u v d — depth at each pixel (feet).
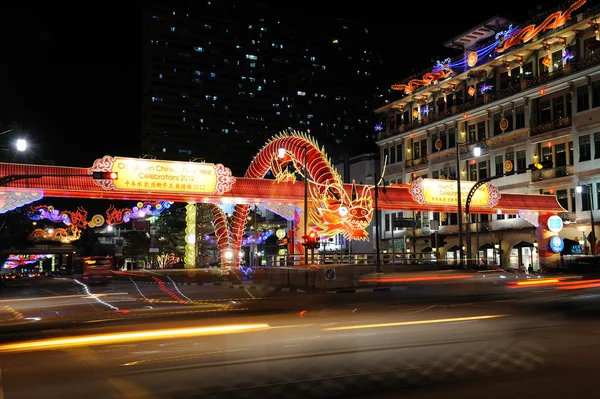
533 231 156.76
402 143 212.02
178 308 70.18
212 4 510.99
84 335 44.68
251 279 129.80
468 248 115.14
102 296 104.06
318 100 542.98
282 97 531.09
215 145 505.25
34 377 28.07
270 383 25.48
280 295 92.63
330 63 551.59
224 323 50.21
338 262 119.34
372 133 560.61
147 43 495.82
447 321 48.01
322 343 36.91
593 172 141.49
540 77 156.15
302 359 31.32
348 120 552.82
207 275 158.40
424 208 132.87
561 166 151.43
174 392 24.23
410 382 25.16
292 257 122.52
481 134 179.63
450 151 188.65
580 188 135.95
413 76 211.41
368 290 94.22
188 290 118.11
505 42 164.14
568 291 82.02
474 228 177.06
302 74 539.29
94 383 26.40
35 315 66.18
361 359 30.96
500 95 169.58
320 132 540.11
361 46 565.94
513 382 24.90
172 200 110.73
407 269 100.32
